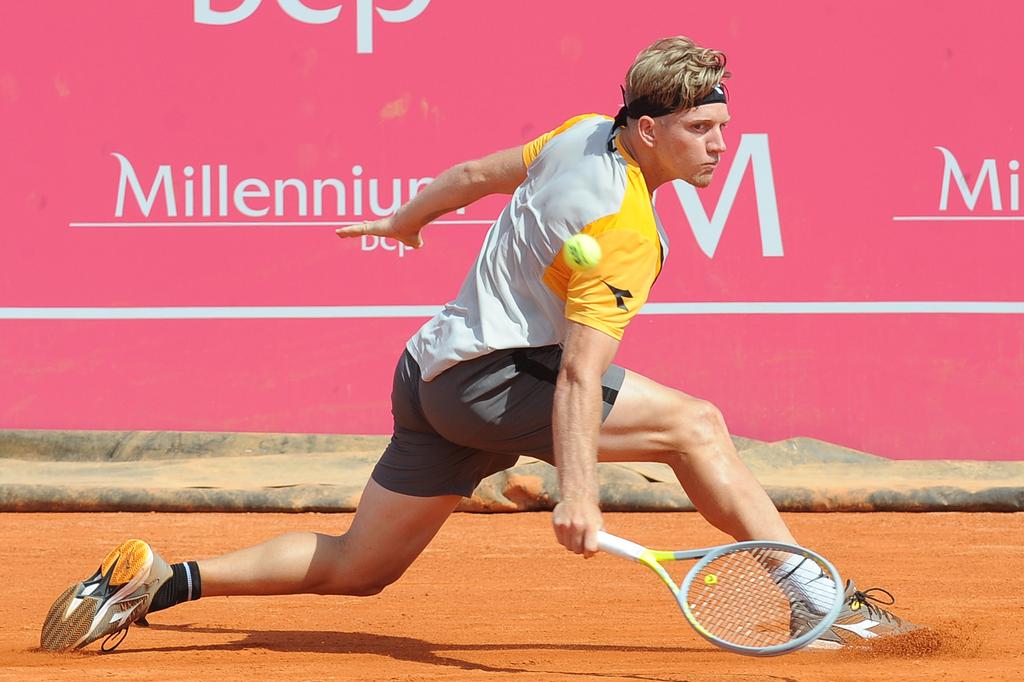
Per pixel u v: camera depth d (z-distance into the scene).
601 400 12.22
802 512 30.20
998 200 36.34
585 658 14.22
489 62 36.69
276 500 30.34
